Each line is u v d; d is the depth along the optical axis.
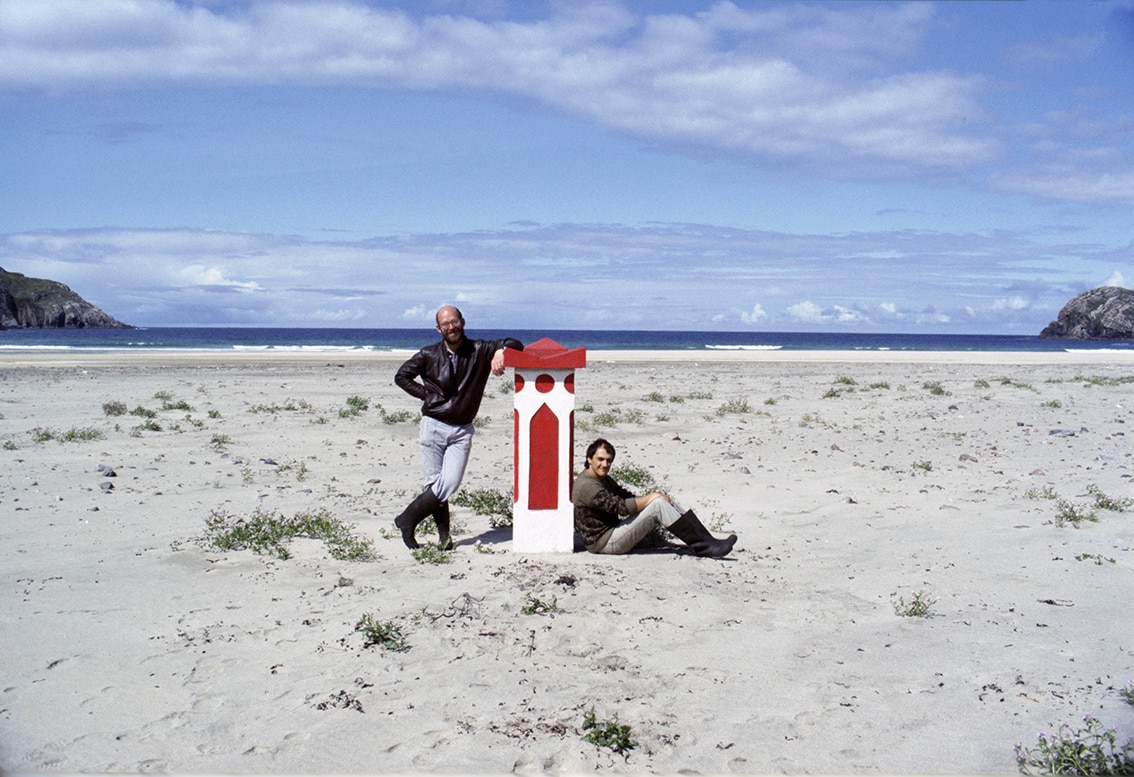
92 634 5.32
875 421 16.69
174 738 4.03
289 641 5.21
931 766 3.77
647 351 58.59
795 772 3.73
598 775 3.71
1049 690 4.51
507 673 4.73
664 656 4.97
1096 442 13.86
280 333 171.50
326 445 13.45
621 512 7.10
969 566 6.88
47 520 8.37
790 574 6.65
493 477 10.94
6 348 55.66
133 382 25.67
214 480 10.54
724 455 12.49
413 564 6.82
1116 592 6.17
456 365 7.11
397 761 3.82
